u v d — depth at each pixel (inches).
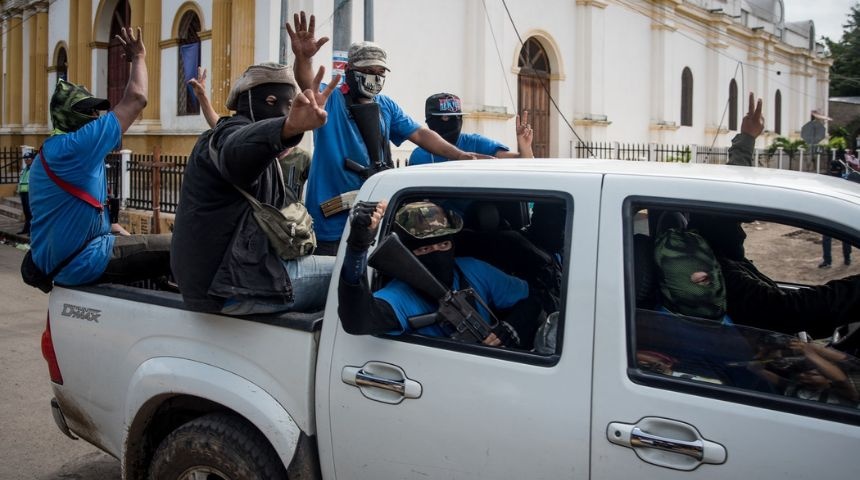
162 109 585.9
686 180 84.2
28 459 167.2
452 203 114.5
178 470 110.7
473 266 108.5
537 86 644.1
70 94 141.3
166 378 110.9
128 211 490.9
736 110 1010.7
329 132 156.6
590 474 81.1
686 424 76.6
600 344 82.3
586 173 89.7
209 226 105.1
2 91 892.0
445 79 536.1
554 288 113.0
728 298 98.3
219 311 106.0
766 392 79.7
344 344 97.6
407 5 498.9
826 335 98.8
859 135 1454.2
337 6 312.5
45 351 133.7
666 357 84.3
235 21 463.2
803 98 1255.5
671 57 817.5
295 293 110.5
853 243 75.8
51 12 777.6
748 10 1011.9
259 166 101.0
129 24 641.6
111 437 124.0
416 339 94.0
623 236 84.4
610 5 716.7
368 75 154.2
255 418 101.9
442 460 89.7
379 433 94.0
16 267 421.7
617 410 80.0
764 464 73.0
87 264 130.3
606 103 722.2
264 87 115.5
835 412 72.3
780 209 79.1
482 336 95.3
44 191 130.0
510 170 95.2
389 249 94.6
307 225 110.4
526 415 84.5
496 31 566.3
